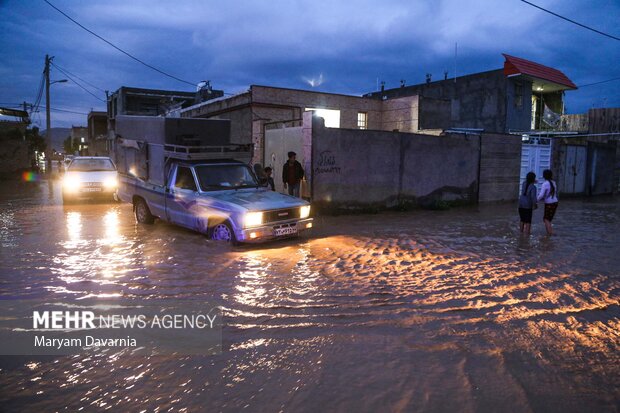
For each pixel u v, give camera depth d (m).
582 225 12.08
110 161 16.70
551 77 25.28
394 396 3.29
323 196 13.14
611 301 5.66
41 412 3.04
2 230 9.79
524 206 10.46
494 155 17.89
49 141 35.00
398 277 6.44
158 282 6.00
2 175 30.66
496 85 24.34
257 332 4.43
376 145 14.16
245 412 3.05
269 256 7.55
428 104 20.66
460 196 16.92
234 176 9.62
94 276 6.24
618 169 24.92
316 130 12.74
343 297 5.52
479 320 4.88
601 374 3.73
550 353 4.11
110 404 3.14
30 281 5.98
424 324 4.72
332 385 3.43
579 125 27.61
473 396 3.32
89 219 11.53
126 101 40.47
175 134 10.09
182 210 9.41
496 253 8.22
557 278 6.62
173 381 3.46
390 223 11.84
